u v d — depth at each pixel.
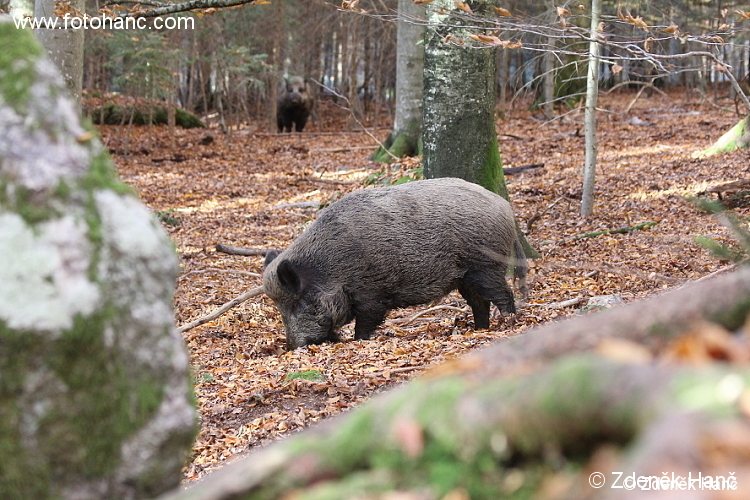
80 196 2.98
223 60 36.06
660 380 1.99
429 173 13.54
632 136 28.38
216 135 37.56
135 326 2.99
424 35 13.52
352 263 10.05
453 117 13.27
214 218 20.41
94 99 39.34
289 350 10.34
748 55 38.50
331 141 34.91
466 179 13.35
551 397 2.12
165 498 2.74
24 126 2.98
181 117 39.41
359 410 2.59
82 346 2.84
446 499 2.23
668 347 2.58
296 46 44.81
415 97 24.64
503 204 10.47
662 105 37.84
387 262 10.03
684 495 1.64
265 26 41.88
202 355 10.38
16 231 2.86
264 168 28.06
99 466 2.88
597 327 2.65
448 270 10.16
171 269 3.17
